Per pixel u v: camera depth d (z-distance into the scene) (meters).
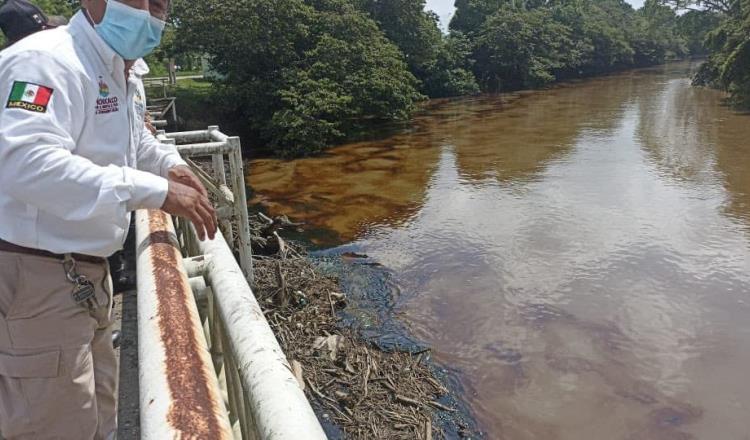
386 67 23.33
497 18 38.69
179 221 3.07
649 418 6.01
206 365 1.13
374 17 30.36
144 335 1.23
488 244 10.56
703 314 7.91
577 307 8.18
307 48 22.91
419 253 10.30
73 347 1.70
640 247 10.18
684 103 27.95
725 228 10.95
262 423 0.97
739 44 27.44
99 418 2.02
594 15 54.16
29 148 1.33
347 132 22.12
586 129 21.94
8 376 1.65
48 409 1.70
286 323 7.64
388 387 6.43
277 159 18.69
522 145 19.39
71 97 1.46
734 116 23.55
